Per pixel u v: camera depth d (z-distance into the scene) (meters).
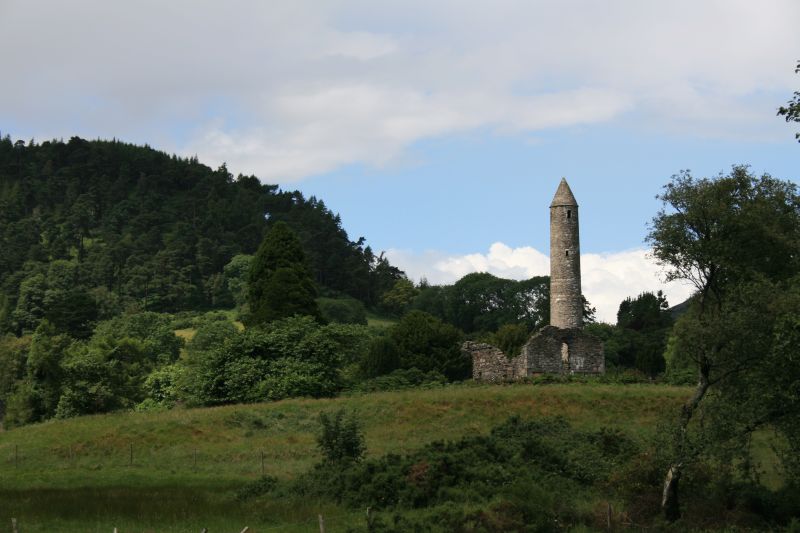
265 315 84.44
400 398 63.25
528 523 32.78
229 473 47.47
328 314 163.12
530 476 38.06
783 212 39.03
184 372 78.19
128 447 54.41
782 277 38.69
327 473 39.81
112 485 43.50
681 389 63.25
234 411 61.12
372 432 56.81
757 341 33.31
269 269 87.81
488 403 60.78
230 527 31.89
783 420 33.44
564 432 46.59
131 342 98.94
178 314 182.12
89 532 30.86
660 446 34.66
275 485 40.06
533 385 67.50
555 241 89.75
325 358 72.50
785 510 34.44
